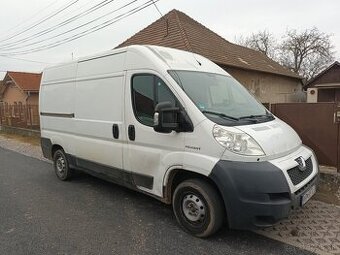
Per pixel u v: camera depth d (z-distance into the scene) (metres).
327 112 6.19
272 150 3.80
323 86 25.92
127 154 4.99
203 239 4.10
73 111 6.26
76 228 4.55
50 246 4.02
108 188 6.46
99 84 5.54
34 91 29.75
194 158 3.97
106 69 5.40
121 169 5.18
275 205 3.54
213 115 4.06
